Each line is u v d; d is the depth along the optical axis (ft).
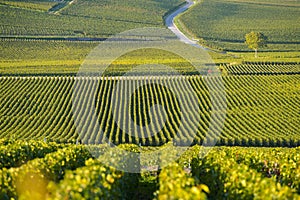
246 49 293.64
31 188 47.29
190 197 36.99
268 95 173.58
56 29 324.39
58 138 120.98
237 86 183.21
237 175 50.08
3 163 62.34
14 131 129.29
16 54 254.06
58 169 55.72
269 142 127.65
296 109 159.43
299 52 284.41
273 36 339.77
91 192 40.81
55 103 153.28
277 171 64.23
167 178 44.80
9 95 160.76
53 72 192.95
